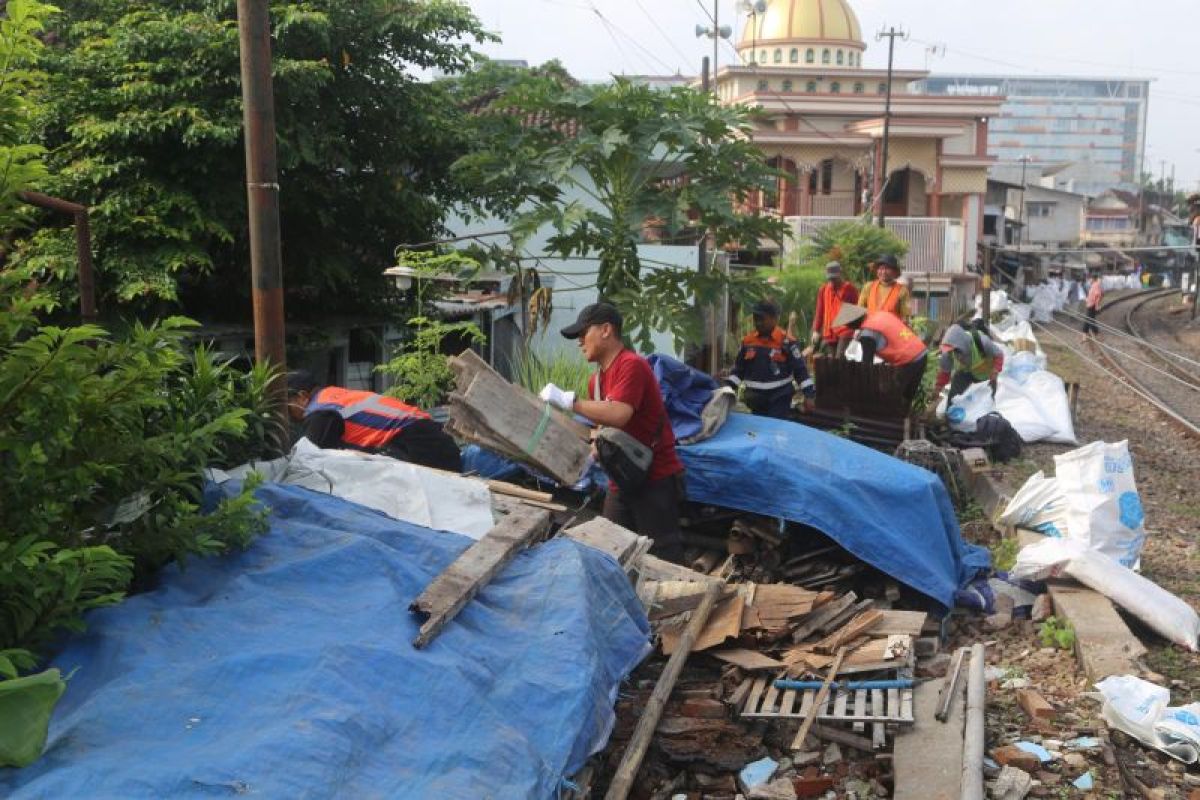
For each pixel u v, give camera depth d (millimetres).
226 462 5078
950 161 43844
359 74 12227
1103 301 59375
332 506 4742
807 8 56969
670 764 4801
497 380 6020
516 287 11492
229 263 11898
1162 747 5129
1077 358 29500
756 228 11016
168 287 10102
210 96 10812
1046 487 8289
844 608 6082
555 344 17797
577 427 6328
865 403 11211
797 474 6852
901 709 5090
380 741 3271
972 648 5840
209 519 4043
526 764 3424
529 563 4586
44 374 3348
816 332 13312
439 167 13328
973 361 12828
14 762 2896
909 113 43344
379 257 13492
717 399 7422
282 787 2914
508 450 6055
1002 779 4727
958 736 4898
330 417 6375
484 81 11305
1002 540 8617
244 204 11094
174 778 2855
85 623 3557
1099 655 6051
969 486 10430
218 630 3672
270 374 5684
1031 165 95438
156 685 3289
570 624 4141
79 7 11992
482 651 3893
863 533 6742
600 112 10898
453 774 3240
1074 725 5371
